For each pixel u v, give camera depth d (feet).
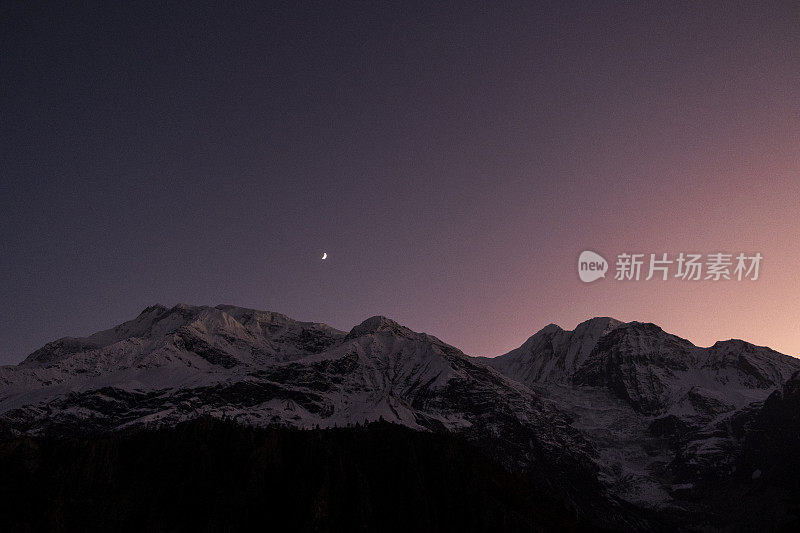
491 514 534.37
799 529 448.24
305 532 476.54
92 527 457.68
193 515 487.61
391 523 520.42
